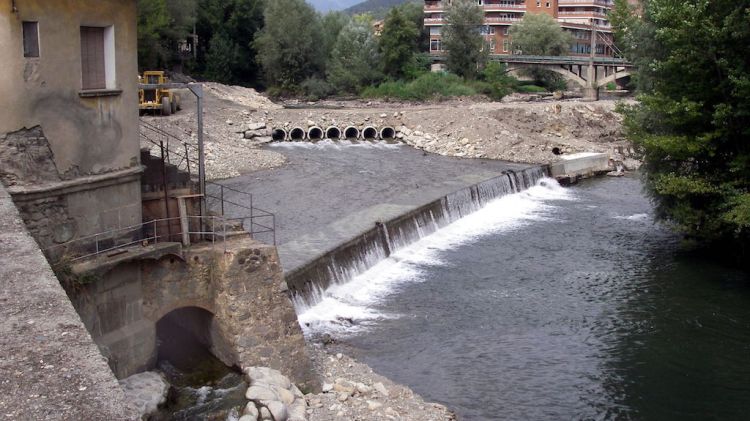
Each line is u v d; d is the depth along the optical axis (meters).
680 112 36.25
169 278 19.05
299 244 33.19
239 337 19.34
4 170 15.62
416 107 96.06
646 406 22.20
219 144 62.94
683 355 26.05
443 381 23.28
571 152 70.25
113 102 17.88
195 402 18.22
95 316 17.28
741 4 34.31
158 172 20.52
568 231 44.62
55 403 8.64
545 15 136.00
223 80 111.50
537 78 131.00
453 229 44.81
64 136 16.69
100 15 17.30
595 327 28.56
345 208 44.31
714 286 33.84
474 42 115.94
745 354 26.20
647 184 40.44
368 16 147.00
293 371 20.22
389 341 26.36
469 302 31.09
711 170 37.53
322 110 82.00
